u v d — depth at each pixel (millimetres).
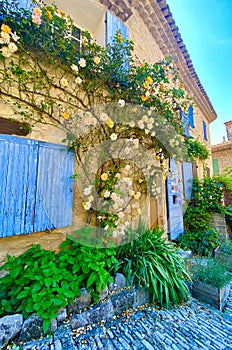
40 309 1445
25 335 1401
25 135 2139
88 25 3438
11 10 1910
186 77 6000
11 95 2002
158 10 4070
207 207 5070
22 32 1977
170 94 3367
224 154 11742
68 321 1615
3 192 1781
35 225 1991
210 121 9844
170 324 1877
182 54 5273
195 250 4246
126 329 1744
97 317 1764
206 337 1729
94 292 1841
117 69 2617
